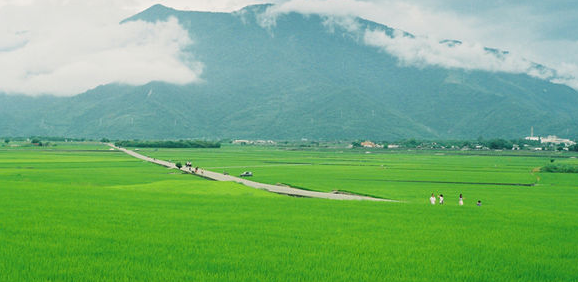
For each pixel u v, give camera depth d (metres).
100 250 22.02
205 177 98.88
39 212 32.91
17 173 96.38
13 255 20.72
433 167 145.38
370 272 19.41
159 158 189.50
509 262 21.66
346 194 72.06
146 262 20.11
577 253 23.56
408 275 19.09
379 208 39.25
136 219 30.91
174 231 27.11
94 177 93.38
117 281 17.25
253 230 27.92
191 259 20.77
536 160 199.25
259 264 20.14
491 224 32.22
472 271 19.92
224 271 18.95
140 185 70.06
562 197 70.44
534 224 32.53
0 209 33.91
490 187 85.69
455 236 27.50
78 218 30.80
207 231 27.31
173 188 66.25
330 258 21.56
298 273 18.91
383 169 133.50
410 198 67.88
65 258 20.42
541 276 19.39
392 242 25.44
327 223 30.95
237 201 42.38
